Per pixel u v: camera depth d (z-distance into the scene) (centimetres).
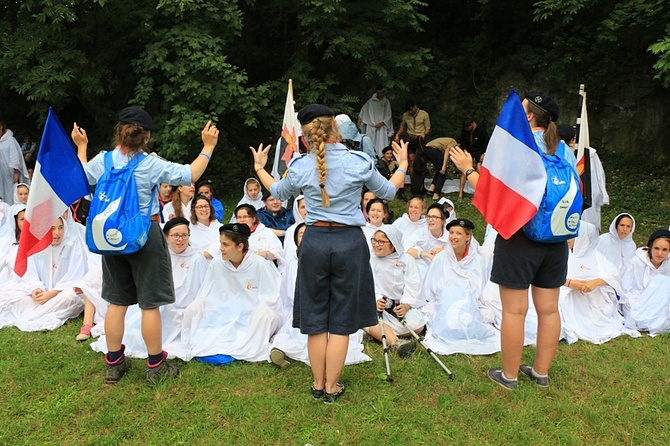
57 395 379
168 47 927
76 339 470
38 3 912
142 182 366
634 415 363
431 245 599
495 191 359
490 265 562
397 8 1035
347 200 349
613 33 1064
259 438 336
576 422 354
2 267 533
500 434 339
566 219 353
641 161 1152
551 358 392
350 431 343
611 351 464
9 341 462
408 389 389
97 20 956
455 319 465
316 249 347
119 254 363
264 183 386
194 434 339
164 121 932
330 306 360
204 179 1044
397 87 1149
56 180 387
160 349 394
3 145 914
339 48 1050
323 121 343
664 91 1134
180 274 502
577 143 525
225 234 457
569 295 502
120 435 338
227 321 459
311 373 413
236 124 1145
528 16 1294
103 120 1076
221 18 934
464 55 1380
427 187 1101
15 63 909
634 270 559
